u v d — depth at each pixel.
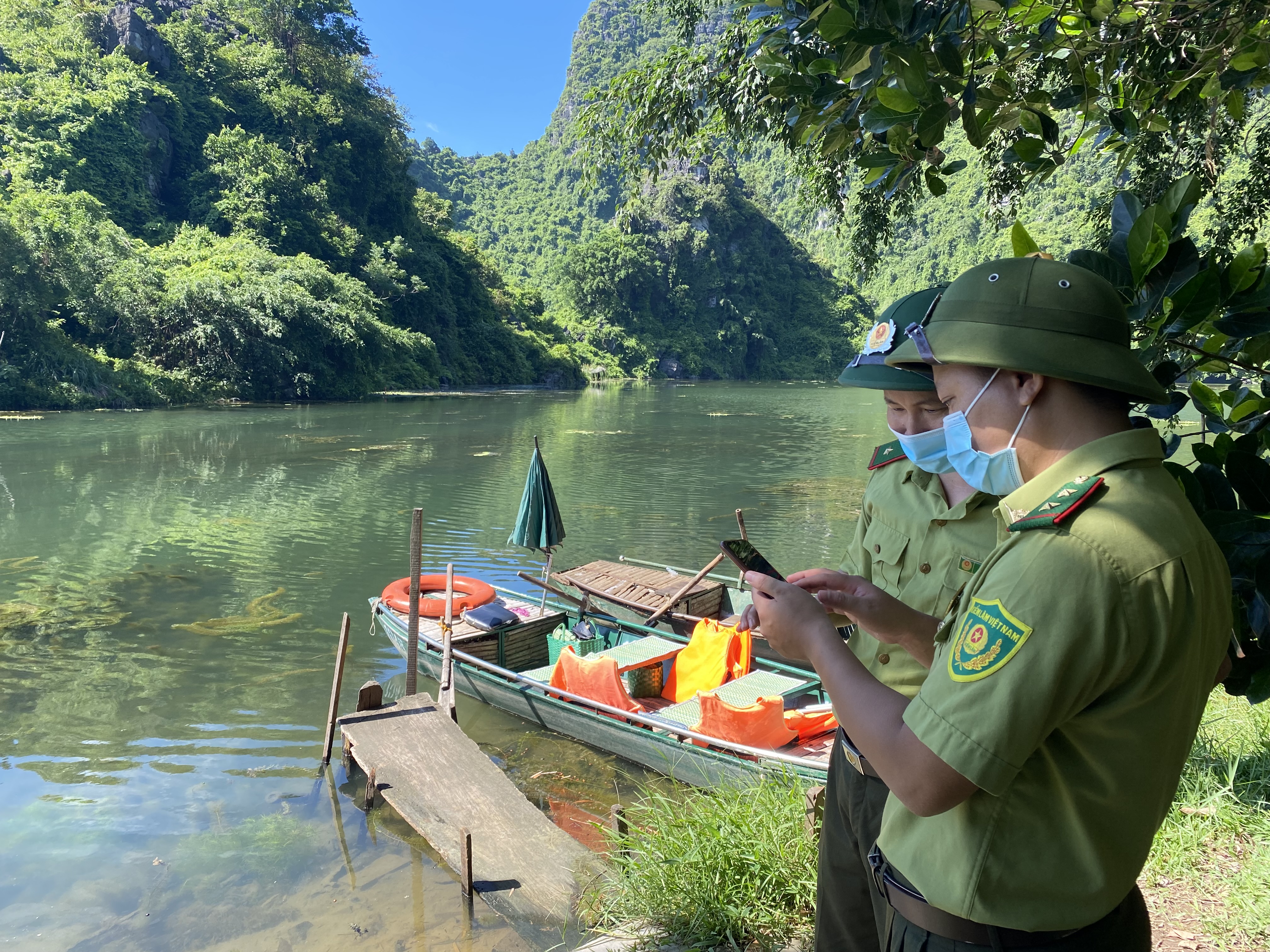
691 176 103.12
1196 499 1.65
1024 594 1.01
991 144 6.23
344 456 21.73
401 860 4.74
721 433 29.80
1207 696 1.09
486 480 18.14
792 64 2.73
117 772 5.76
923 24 2.20
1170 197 1.63
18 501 15.30
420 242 68.00
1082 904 1.07
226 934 4.12
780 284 111.19
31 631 8.58
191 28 60.59
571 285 94.19
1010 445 1.15
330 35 68.50
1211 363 1.85
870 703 1.15
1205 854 2.91
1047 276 1.13
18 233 33.41
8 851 4.84
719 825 3.37
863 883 1.61
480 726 6.47
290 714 6.71
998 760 1.00
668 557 11.81
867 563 1.88
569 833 5.03
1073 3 2.79
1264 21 2.79
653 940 2.93
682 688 6.59
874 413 40.72
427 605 7.95
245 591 9.95
